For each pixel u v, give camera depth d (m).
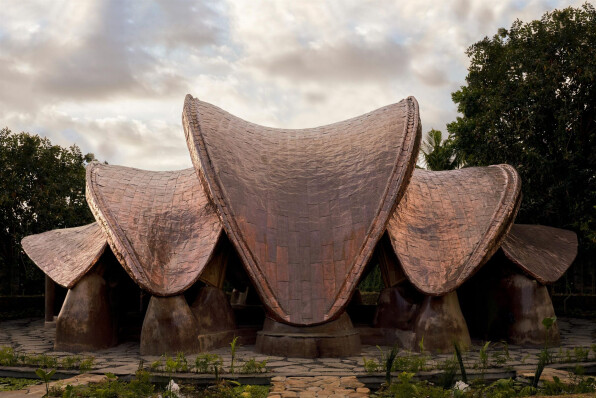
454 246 15.05
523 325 14.93
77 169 30.38
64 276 15.09
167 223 15.55
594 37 22.59
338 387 9.96
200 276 14.38
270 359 12.89
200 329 14.20
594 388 9.05
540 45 23.39
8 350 12.42
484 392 9.38
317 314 13.50
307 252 14.54
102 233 16.42
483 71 25.97
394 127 16.56
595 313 22.81
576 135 23.22
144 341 13.64
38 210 27.77
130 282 17.73
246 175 15.56
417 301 14.84
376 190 14.95
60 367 11.63
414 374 10.19
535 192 23.89
